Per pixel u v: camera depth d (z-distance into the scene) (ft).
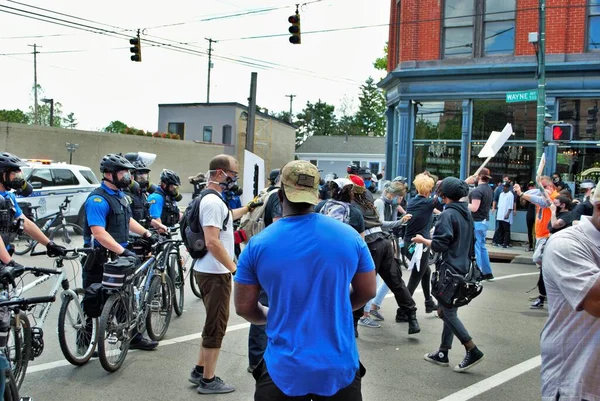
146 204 23.94
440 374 17.01
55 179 47.62
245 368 17.26
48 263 34.24
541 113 42.34
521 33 51.03
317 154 166.61
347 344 8.22
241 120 133.90
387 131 63.26
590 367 7.80
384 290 22.53
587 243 7.86
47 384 15.44
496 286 31.42
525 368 17.66
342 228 8.50
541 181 30.17
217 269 14.93
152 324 19.44
